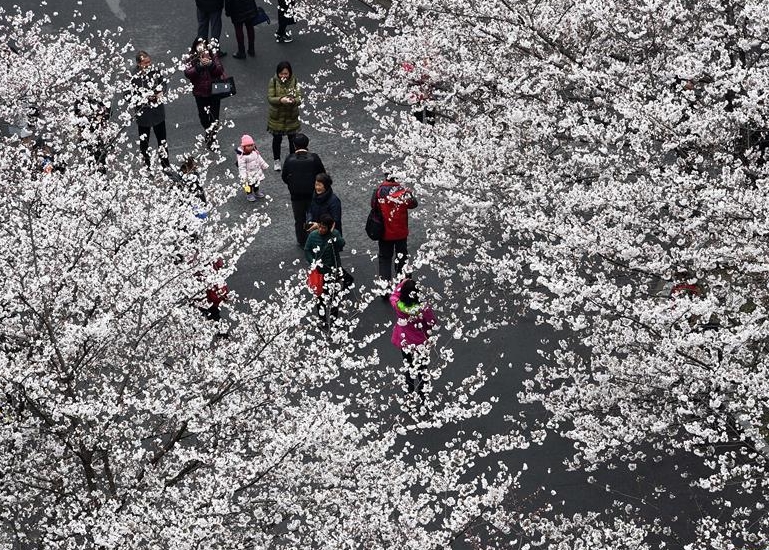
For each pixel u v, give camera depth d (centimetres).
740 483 1995
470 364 2538
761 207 1623
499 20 2152
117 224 1811
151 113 3047
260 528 1633
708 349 1755
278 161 3272
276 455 1525
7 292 1515
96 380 1684
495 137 2169
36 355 1547
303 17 3484
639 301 1708
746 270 1669
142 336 1672
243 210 3111
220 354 1666
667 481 2194
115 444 1625
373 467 1658
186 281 1738
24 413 1579
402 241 2644
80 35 3994
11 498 1550
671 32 2112
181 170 2309
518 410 2397
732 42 2064
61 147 2192
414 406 2005
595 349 1972
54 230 1661
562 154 2192
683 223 1808
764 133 1909
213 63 3281
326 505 1634
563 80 2120
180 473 1634
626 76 2017
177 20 4138
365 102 3597
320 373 1756
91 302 1666
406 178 2216
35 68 2394
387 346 2577
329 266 2523
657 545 2045
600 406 1992
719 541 1720
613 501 2138
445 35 2375
